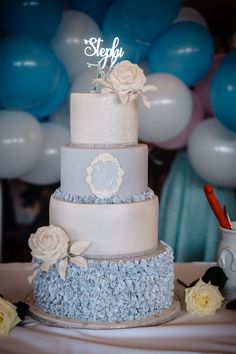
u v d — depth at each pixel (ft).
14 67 8.46
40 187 10.81
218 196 10.23
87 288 5.03
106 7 9.98
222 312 5.38
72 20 9.44
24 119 9.00
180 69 9.66
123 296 5.04
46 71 8.61
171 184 10.59
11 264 6.63
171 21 9.55
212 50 9.85
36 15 8.75
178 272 6.43
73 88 9.48
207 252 10.25
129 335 4.83
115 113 5.27
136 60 9.76
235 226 5.98
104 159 5.21
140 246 5.28
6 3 8.76
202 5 10.85
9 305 4.84
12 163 8.90
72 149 5.27
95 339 4.77
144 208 5.26
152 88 5.32
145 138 9.73
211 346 4.65
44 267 5.04
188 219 10.37
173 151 10.65
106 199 5.24
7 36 8.82
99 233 5.15
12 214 10.81
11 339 4.72
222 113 9.08
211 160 9.48
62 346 4.59
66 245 5.05
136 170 5.35
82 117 5.31
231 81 8.86
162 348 4.60
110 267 5.01
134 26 9.29
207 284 5.36
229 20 10.85
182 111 9.40
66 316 5.13
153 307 5.20
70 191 5.36
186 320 5.17
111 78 5.21
